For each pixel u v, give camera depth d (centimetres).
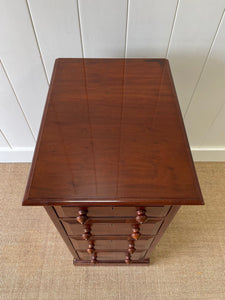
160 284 99
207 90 98
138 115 63
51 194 50
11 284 98
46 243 108
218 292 97
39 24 75
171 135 59
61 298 96
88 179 52
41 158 55
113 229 69
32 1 69
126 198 49
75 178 52
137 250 88
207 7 71
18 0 68
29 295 96
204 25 75
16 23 74
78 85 70
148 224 65
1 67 87
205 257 106
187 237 111
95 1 69
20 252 106
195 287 98
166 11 72
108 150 56
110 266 103
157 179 52
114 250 88
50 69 89
